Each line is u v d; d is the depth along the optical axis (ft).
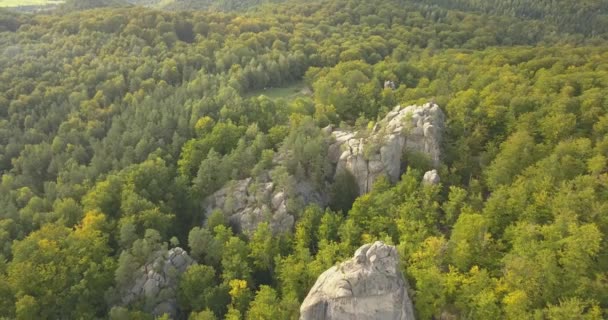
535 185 292.61
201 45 617.21
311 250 318.04
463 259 256.32
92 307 283.59
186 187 371.35
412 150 356.59
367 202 321.93
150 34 636.89
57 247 299.58
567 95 374.22
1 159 422.82
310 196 357.20
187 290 289.94
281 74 586.45
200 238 319.06
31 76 519.60
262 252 307.58
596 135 332.80
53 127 460.96
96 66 545.85
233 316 258.98
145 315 272.51
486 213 288.10
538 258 238.27
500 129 373.40
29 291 277.23
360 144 363.97
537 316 213.46
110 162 397.60
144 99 478.59
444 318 246.47
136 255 300.81
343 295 228.84
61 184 376.27
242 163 377.91
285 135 402.72
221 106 454.81
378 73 517.55
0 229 323.57
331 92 460.55
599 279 226.79
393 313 228.22
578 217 261.44
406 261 268.82
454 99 395.34
